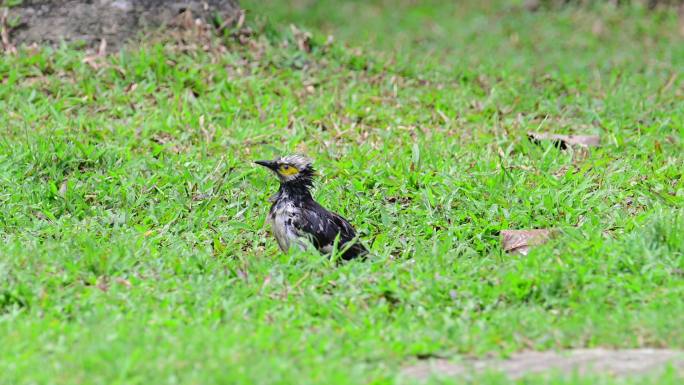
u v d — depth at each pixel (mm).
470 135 16594
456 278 10672
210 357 8164
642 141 16297
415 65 20734
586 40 25328
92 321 9320
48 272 10633
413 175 14141
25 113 16375
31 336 8781
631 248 11109
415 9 29266
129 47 19016
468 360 8641
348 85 18844
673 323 9172
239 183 14289
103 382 7746
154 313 9617
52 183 13594
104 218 13016
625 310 9695
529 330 9266
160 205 13469
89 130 15805
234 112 16938
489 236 12766
